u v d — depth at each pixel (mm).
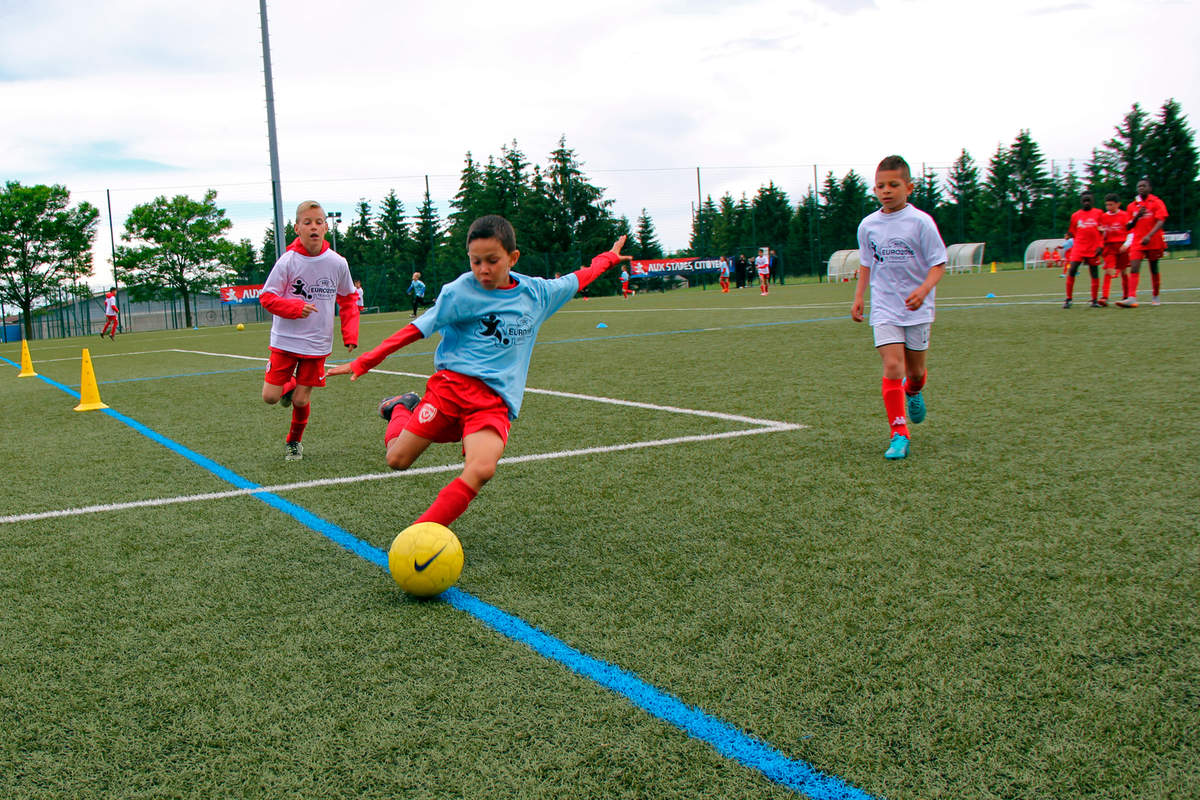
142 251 52219
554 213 64125
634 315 20516
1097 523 3367
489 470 3186
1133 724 1944
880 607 2652
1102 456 4395
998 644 2365
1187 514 3428
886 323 4797
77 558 3439
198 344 20766
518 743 1962
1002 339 9797
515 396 3414
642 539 3438
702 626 2570
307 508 4117
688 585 2914
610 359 10445
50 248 48156
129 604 2916
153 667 2424
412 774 1854
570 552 3318
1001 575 2871
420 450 3539
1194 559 2943
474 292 3352
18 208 46656
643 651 2414
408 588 2848
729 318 17375
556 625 2619
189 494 4480
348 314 5574
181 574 3207
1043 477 4066
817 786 1761
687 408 6531
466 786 1802
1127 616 2512
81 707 2209
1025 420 5375
